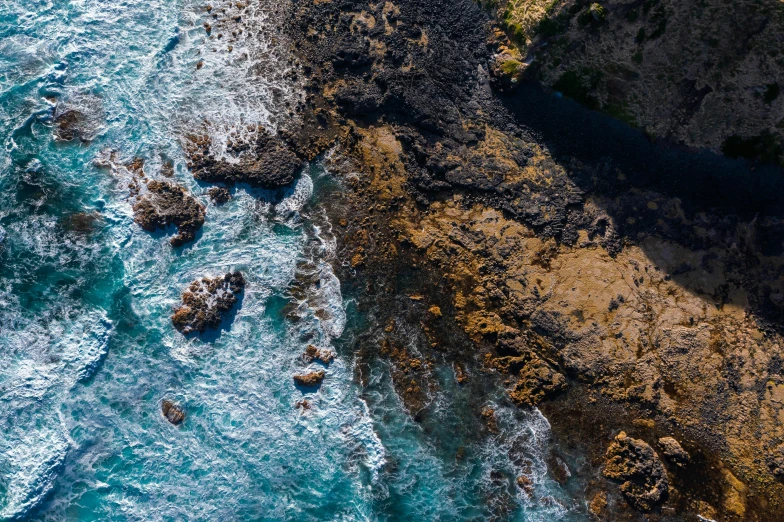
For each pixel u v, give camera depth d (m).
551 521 25.39
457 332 28.08
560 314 27.73
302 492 25.42
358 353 27.73
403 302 28.56
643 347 27.28
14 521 23.89
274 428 26.28
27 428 25.42
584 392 26.97
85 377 26.39
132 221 29.59
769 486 25.33
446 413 26.92
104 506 24.61
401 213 30.12
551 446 26.39
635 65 29.44
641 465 25.39
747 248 28.91
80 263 28.64
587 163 30.55
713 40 28.16
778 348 27.19
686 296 28.16
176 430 25.95
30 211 29.56
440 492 25.73
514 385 27.27
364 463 25.97
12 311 27.38
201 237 29.73
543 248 29.20
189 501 24.94
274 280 29.02
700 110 29.25
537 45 30.47
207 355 27.33
